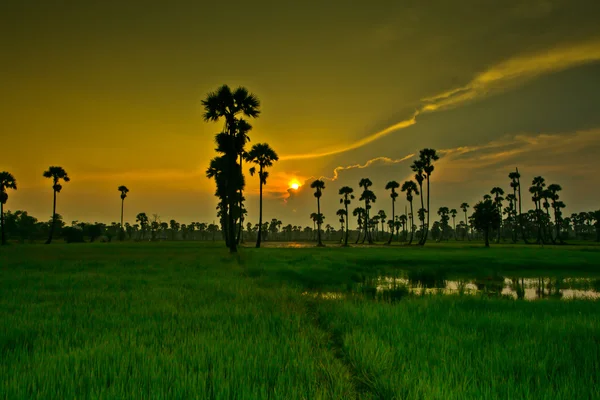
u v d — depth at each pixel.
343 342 6.57
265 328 7.27
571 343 6.30
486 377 4.73
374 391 4.44
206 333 6.75
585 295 15.45
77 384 4.34
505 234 158.12
